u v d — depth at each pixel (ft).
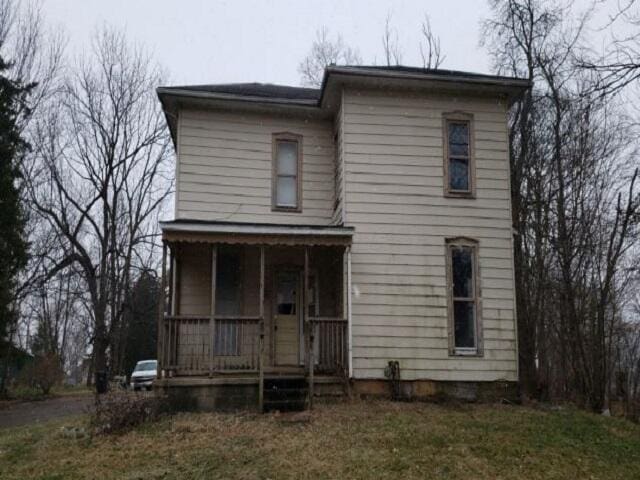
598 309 61.72
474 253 46.68
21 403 72.84
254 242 42.16
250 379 41.24
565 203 66.80
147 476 28.45
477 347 45.42
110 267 102.99
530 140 68.03
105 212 100.27
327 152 52.16
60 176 99.81
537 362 67.36
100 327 96.02
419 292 45.32
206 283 49.60
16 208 75.05
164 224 41.09
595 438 35.73
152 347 129.39
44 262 104.37
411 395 43.86
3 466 31.99
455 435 33.78
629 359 87.30
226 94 49.80
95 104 100.83
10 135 75.66
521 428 36.19
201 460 30.19
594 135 69.36
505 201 47.67
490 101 49.08
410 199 46.57
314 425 35.65
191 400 40.34
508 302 46.29
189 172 49.67
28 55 92.58
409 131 47.57
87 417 44.73
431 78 46.80
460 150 48.37
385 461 29.50
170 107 50.93
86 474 29.19
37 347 122.83
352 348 43.86
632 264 78.02
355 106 47.34
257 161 50.96
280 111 51.72
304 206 50.96
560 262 65.00
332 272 50.80
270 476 27.91
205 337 43.68
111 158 100.68
